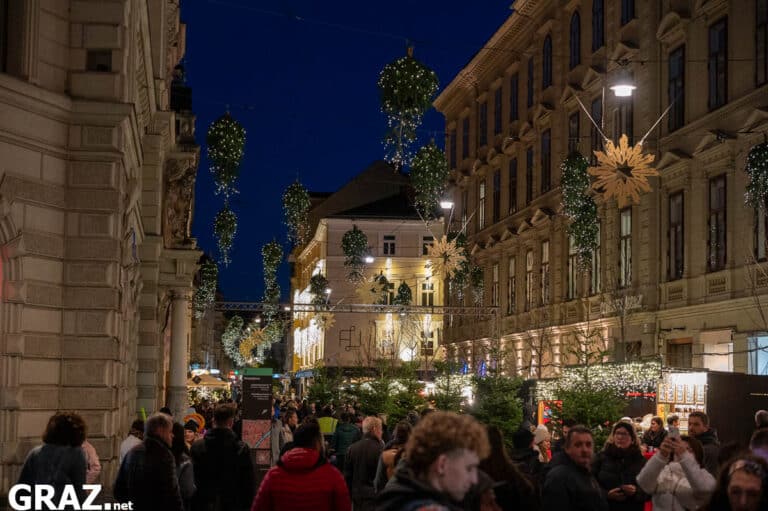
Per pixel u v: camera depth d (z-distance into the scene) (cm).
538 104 4862
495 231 5528
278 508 915
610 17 4091
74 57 1777
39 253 1709
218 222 3541
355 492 1530
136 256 2238
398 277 8688
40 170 1717
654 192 3694
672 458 991
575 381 2056
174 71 4394
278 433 2214
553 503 852
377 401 3278
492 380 2302
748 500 575
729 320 3206
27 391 1692
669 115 3638
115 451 1802
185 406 3706
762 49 3081
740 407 2039
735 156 3200
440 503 473
